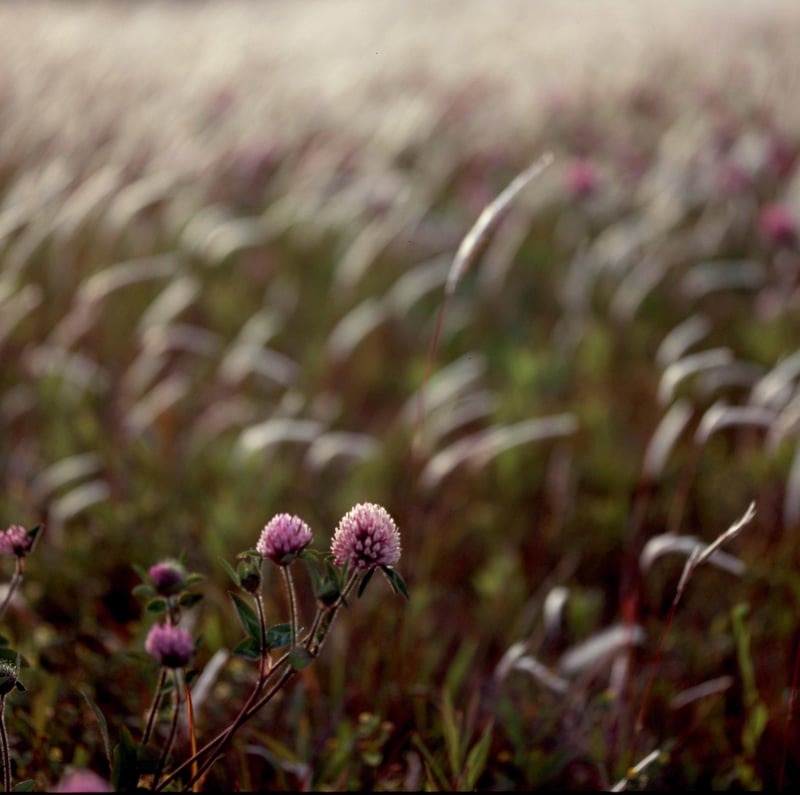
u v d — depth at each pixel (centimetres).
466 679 297
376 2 1399
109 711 258
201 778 181
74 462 366
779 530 360
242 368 441
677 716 278
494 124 742
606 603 345
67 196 539
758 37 1128
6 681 153
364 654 287
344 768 237
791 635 294
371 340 525
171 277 550
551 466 410
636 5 1397
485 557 364
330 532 361
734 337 533
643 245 560
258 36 1004
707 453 417
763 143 649
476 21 1238
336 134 676
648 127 785
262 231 563
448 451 382
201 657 265
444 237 581
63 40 818
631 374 493
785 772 256
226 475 393
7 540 169
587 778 257
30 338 495
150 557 326
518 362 457
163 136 616
